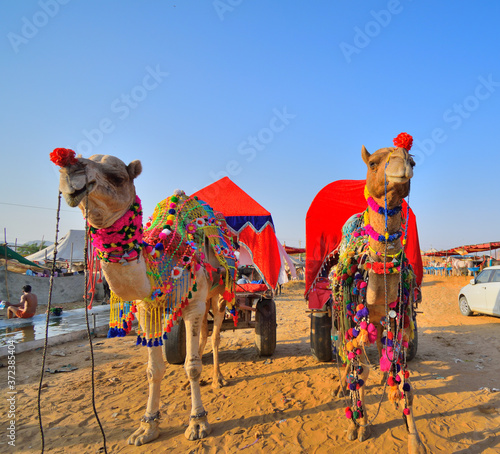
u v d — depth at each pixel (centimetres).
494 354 708
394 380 347
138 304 404
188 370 414
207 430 407
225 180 795
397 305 355
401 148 291
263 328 695
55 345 877
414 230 532
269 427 420
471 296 1229
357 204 580
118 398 528
